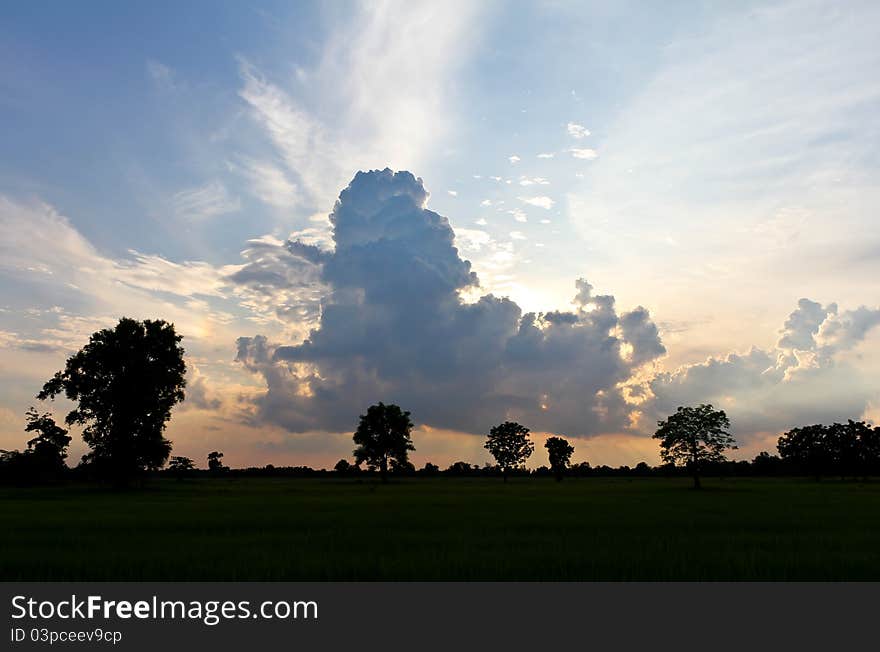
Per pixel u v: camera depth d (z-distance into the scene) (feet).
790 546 92.27
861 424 655.76
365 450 631.15
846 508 188.03
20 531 115.55
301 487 442.50
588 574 71.51
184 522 135.54
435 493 330.13
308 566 75.00
